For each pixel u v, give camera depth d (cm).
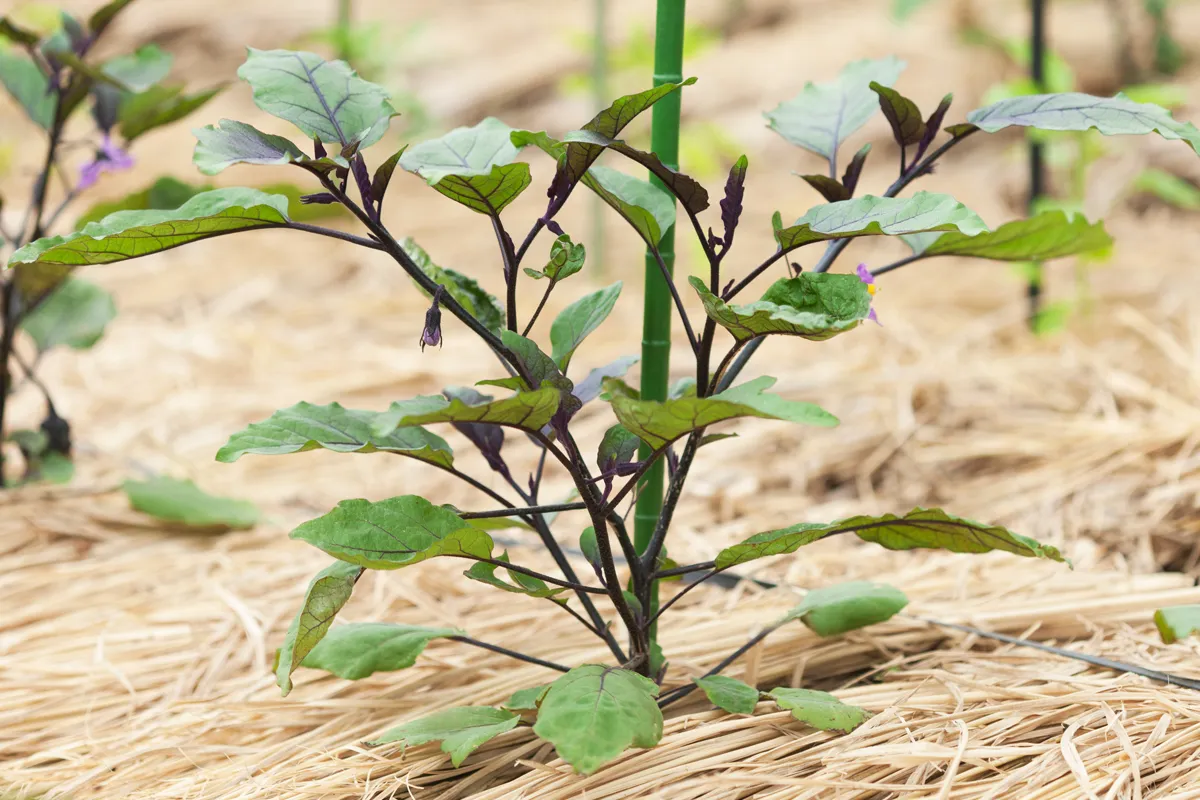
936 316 359
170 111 248
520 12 676
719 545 251
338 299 398
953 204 207
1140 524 250
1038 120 214
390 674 231
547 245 452
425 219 483
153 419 302
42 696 230
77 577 246
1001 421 274
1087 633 233
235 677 232
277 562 249
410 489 265
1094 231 217
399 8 699
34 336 260
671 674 228
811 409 203
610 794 215
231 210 206
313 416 215
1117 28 489
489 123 214
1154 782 214
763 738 220
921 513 215
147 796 218
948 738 219
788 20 605
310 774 219
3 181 525
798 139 224
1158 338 307
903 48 526
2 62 253
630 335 357
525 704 217
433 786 219
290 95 210
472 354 340
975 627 233
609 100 418
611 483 213
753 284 380
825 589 229
